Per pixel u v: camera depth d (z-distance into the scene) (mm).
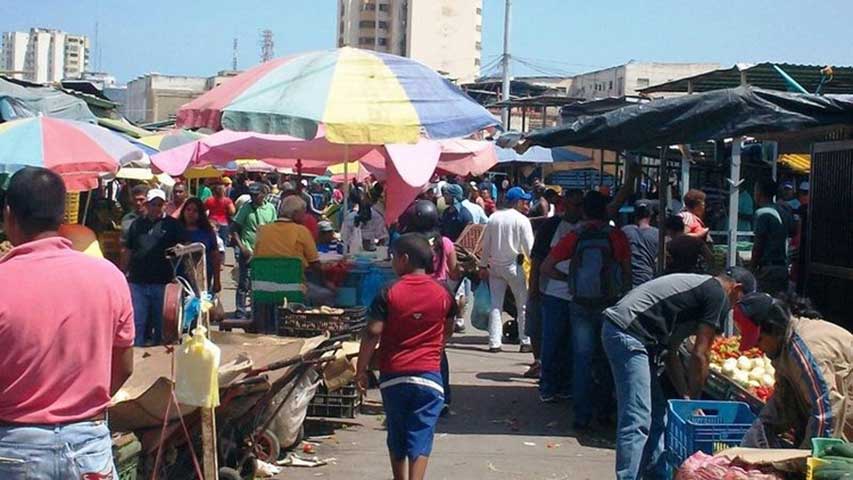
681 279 6660
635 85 51438
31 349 3703
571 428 9086
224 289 20109
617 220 13586
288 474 7480
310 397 7914
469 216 16750
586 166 25734
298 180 18156
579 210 10211
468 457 8102
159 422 5883
